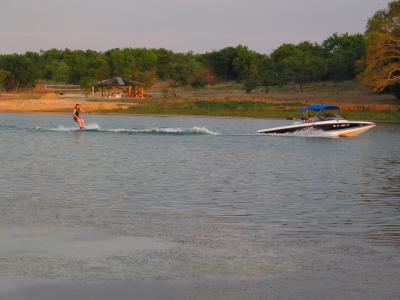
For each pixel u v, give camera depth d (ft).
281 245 46.34
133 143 141.79
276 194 70.33
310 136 165.48
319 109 164.14
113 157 110.93
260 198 67.31
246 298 34.86
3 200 63.62
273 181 81.87
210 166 99.14
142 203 63.21
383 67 275.39
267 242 47.21
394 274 39.34
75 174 86.02
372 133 187.83
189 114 288.71
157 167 96.43
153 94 407.03
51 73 563.07
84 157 110.22
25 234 48.60
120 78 380.58
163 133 172.55
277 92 407.23
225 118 269.44
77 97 363.15
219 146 136.98
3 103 319.47
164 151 123.95
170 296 35.09
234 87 475.31
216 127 211.41
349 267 40.78
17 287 36.19
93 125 204.85
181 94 419.95
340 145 143.43
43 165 96.48
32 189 71.51
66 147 129.59
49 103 322.14
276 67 429.38
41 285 36.58
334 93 378.73
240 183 79.36
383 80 272.10
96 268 40.04
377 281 37.93
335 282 37.70
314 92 389.60
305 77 420.77
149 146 134.72
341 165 102.83
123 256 42.88
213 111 290.97
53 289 35.96
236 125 223.51
